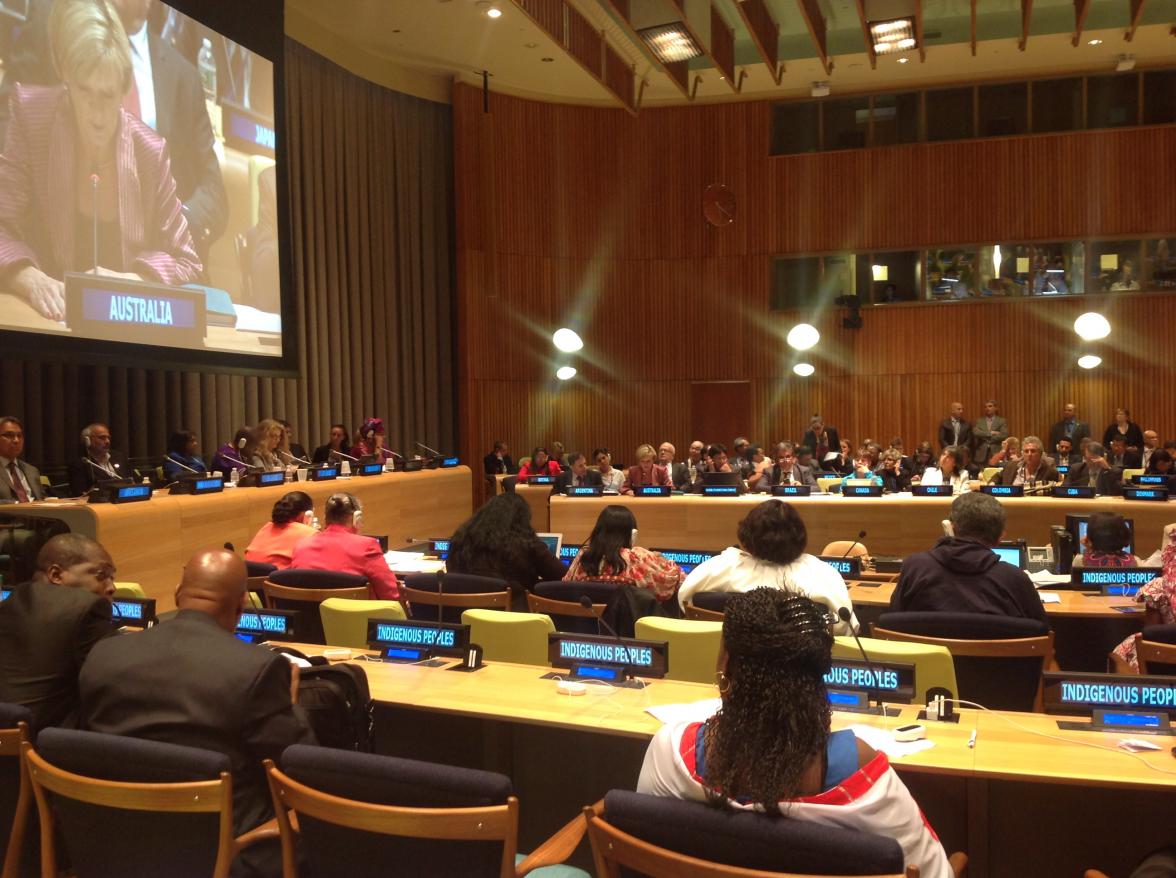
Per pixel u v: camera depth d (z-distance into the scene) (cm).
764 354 1647
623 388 1673
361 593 458
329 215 1384
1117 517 545
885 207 1602
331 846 212
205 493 707
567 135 1647
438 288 1584
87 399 1055
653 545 898
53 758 228
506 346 1614
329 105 1383
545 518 1038
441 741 338
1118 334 1529
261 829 233
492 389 1603
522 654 376
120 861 225
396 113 1512
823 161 1622
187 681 239
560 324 1648
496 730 331
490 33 1382
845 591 403
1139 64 1507
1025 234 1555
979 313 1573
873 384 1611
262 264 1109
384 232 1491
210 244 1023
